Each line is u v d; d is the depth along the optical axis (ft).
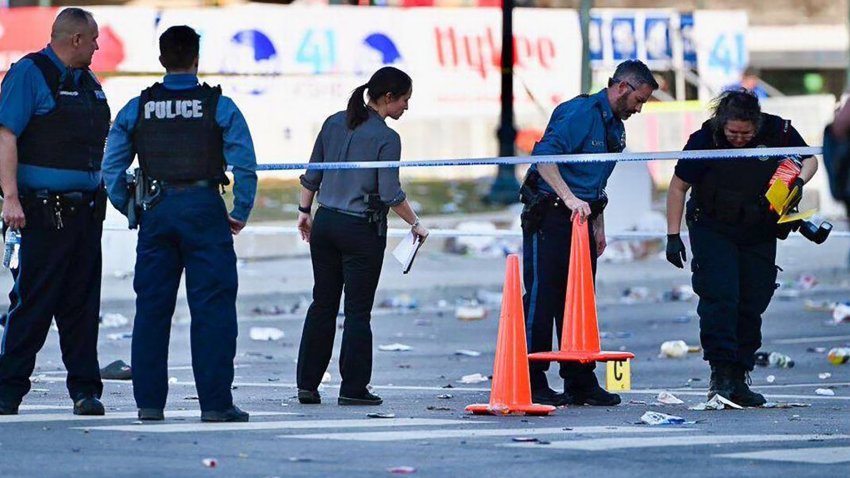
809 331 198.08
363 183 119.03
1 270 245.04
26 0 381.60
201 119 101.19
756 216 117.39
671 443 93.40
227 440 93.66
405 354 174.91
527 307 121.70
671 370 159.02
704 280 118.83
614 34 383.04
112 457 86.43
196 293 102.27
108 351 175.11
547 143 119.34
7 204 103.24
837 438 96.89
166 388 104.94
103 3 397.19
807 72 482.69
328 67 342.85
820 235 118.42
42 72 104.27
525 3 413.39
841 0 524.93
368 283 120.26
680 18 391.86
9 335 106.83
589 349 119.03
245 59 333.62
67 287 107.14
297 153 338.34
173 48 101.71
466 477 80.48
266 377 150.51
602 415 113.09
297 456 87.20
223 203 102.68
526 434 98.22
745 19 399.24
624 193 276.00
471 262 274.36
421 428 101.71
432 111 367.25
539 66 369.30
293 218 301.02
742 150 114.83
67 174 105.19
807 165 117.60
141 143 101.71
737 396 120.26
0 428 98.78
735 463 85.15
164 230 101.86
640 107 120.67
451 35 364.58
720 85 395.96
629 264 272.31
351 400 120.26
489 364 164.45
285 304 225.35
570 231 120.47
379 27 353.51
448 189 359.87
